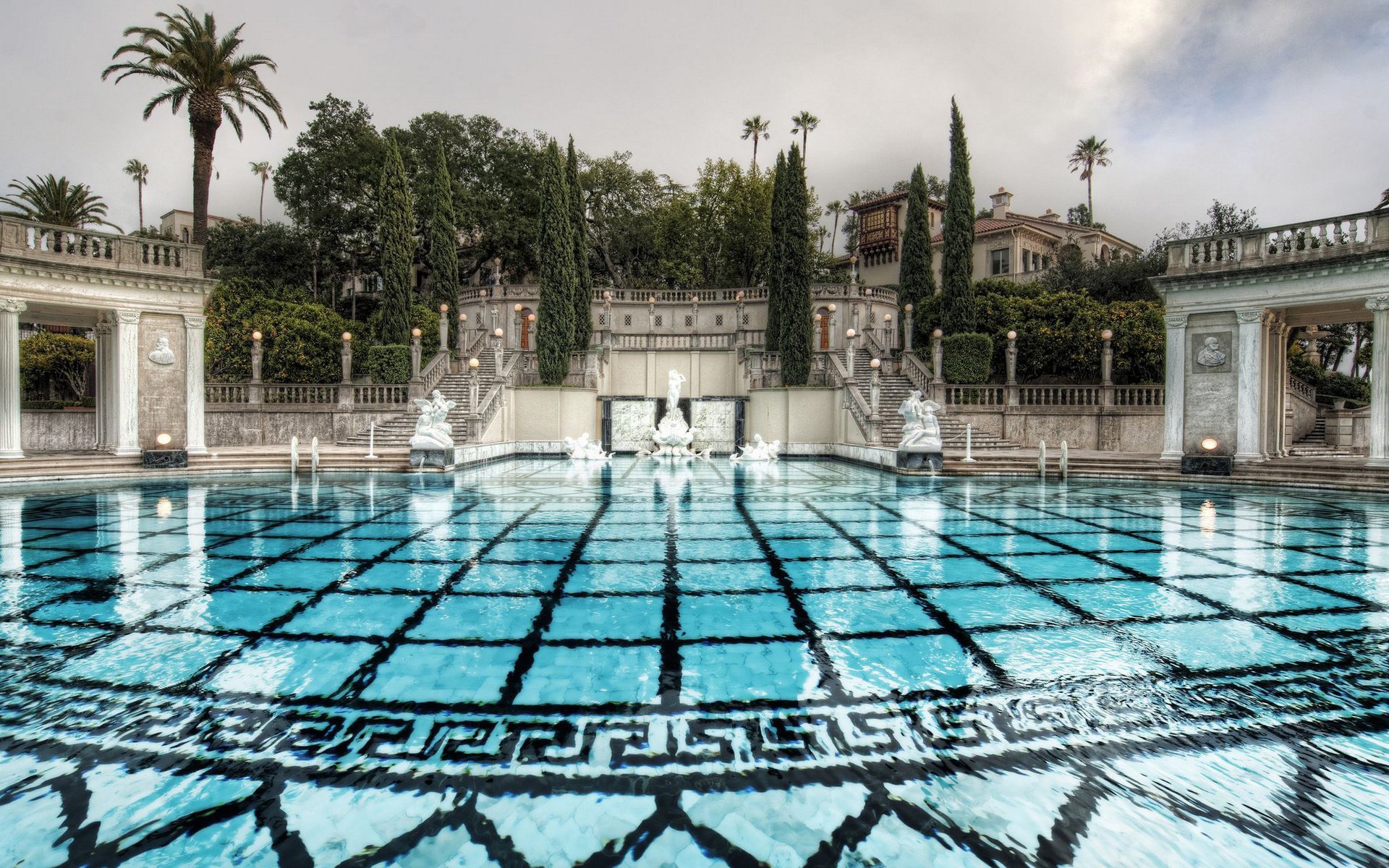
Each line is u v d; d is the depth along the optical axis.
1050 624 5.59
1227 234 17.45
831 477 18.95
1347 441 25.77
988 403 25.12
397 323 30.34
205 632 5.29
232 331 27.22
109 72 25.56
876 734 3.71
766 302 38.97
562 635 5.27
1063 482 17.22
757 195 44.88
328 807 3.02
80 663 4.65
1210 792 3.16
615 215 48.44
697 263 46.56
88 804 3.03
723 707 4.02
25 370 27.95
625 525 10.55
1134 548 8.83
